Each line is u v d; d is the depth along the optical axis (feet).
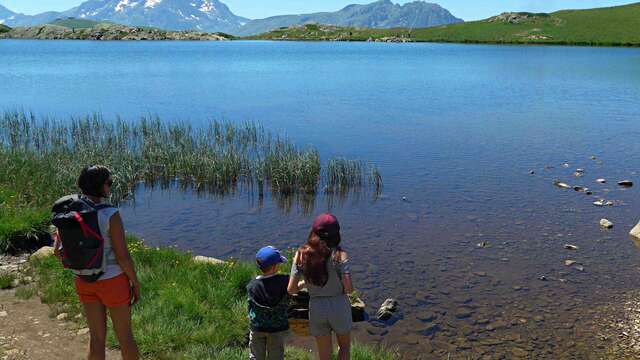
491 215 59.21
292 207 64.49
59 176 64.34
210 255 48.67
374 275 43.06
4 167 65.98
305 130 117.39
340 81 241.96
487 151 95.45
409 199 66.59
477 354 31.63
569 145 100.01
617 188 69.92
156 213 62.03
